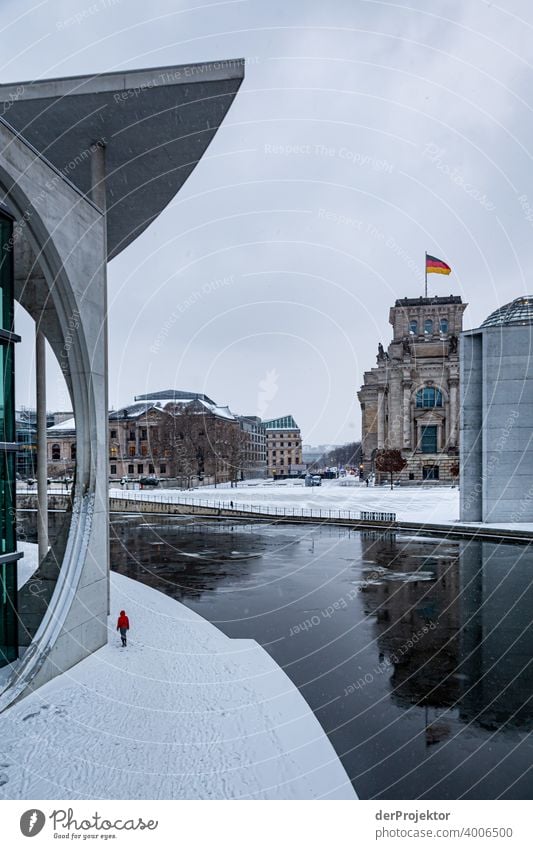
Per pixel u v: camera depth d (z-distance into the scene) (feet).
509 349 125.08
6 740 33.47
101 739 33.81
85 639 47.52
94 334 51.06
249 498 199.72
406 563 91.45
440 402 266.77
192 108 57.06
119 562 96.63
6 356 42.01
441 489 235.40
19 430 219.82
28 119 58.23
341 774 30.86
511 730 36.29
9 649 42.34
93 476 50.14
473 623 59.62
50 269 46.29
